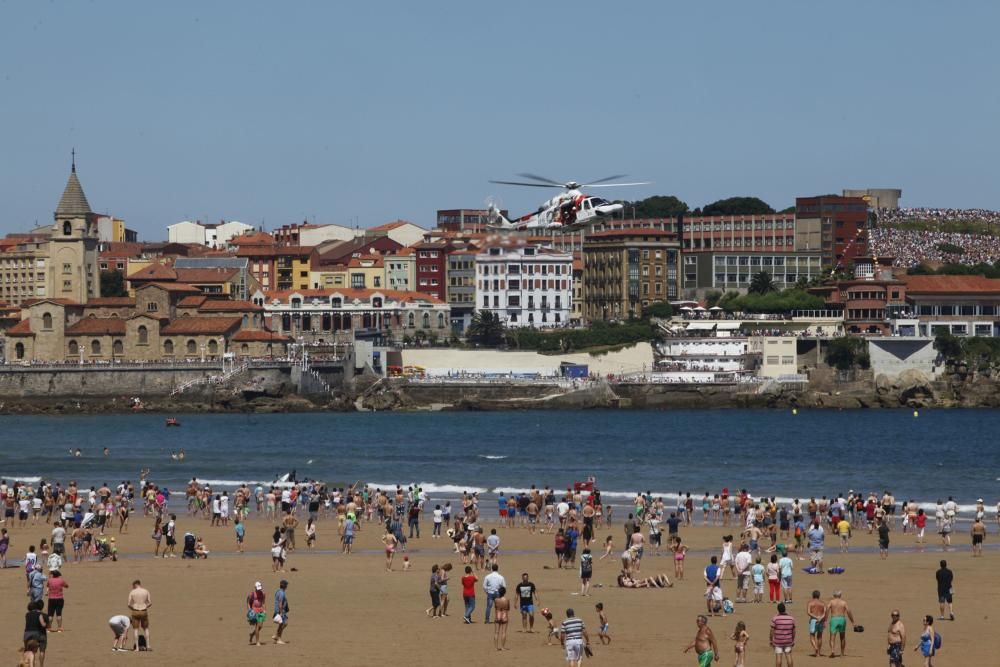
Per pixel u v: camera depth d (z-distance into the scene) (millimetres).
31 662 171125
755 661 187375
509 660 186750
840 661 187375
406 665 184500
